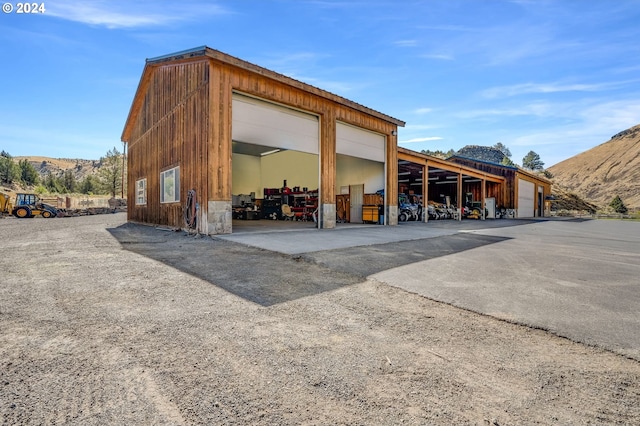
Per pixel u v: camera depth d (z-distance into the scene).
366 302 3.13
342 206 16.12
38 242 6.75
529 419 1.45
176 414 1.43
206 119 7.93
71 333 2.28
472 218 23.33
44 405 1.47
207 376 1.76
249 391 1.63
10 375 1.72
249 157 20.55
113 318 2.57
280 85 9.34
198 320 2.57
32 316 2.57
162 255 5.30
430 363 1.97
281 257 5.25
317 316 2.74
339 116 11.21
